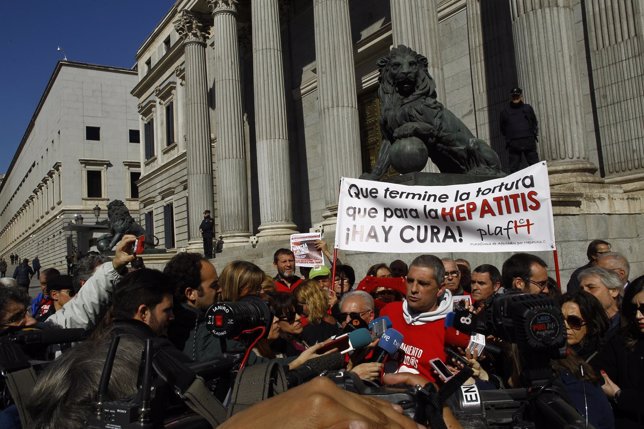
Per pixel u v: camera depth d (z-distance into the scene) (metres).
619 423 3.58
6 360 2.48
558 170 10.80
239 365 2.40
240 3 27.59
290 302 4.51
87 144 64.62
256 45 21.20
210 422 1.80
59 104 65.44
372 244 5.63
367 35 22.72
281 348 4.47
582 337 3.90
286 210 20.53
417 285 3.82
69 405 1.88
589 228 9.63
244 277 4.12
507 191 5.50
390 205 5.70
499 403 2.36
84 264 5.49
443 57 18.48
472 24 17.22
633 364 3.56
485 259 8.51
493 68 16.53
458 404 2.29
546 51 11.16
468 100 17.50
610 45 12.24
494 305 2.39
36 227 79.06
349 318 4.33
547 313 2.17
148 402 1.67
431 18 14.78
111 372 1.91
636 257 10.07
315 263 8.01
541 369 2.23
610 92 12.23
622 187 11.64
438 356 3.70
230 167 23.66
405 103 8.24
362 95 23.45
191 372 1.85
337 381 2.04
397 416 1.21
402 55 8.18
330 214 17.02
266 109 20.78
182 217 36.47
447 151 8.51
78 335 3.35
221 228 24.20
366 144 23.12
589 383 2.96
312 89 25.73
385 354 3.04
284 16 27.83
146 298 2.59
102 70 66.19
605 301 4.43
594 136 12.73
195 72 28.97
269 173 20.53
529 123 10.91
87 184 63.88
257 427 1.07
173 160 37.56
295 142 26.95
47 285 6.82
